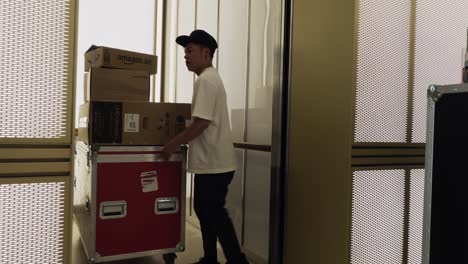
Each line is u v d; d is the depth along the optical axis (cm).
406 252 212
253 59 273
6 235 132
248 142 278
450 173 134
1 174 131
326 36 204
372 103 197
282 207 229
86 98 264
